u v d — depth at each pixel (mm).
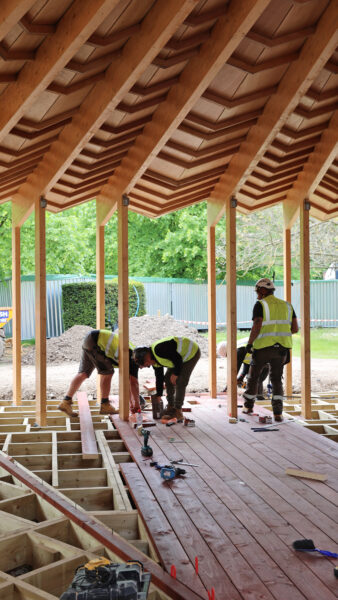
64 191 8109
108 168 7609
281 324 7395
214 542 3713
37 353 7395
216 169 7859
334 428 7211
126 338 7543
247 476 5105
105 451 6062
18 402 8789
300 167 8078
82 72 5035
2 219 19359
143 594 2729
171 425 7188
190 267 25953
